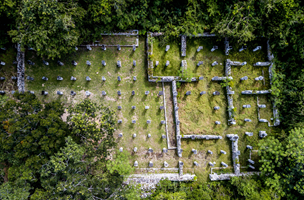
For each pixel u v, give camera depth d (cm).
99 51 2205
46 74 2162
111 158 2212
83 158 1950
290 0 1859
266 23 2048
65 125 1712
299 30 2025
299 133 1962
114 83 2233
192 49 2264
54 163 1567
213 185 2233
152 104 2258
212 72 2288
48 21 1603
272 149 2006
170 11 2069
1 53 2072
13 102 1594
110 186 1848
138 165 2242
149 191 2180
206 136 2238
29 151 1591
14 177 1652
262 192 1994
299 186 1883
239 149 2319
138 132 2245
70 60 2178
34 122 1588
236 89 2298
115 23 2017
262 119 2277
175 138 2267
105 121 1750
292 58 2194
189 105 2284
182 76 2195
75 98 2192
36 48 1767
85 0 1762
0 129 1609
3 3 1574
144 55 2245
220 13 2039
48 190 1599
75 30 1803
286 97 2244
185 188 2178
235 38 2117
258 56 2288
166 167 2266
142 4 1934
